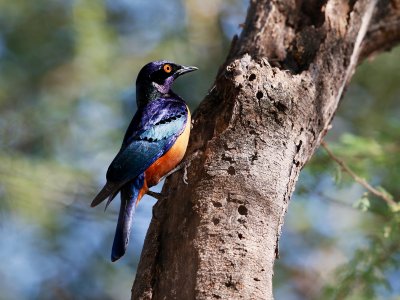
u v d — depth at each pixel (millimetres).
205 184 8844
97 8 18797
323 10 11039
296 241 19797
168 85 11688
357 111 19312
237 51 10945
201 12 19438
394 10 12391
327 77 10422
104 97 19047
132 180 10125
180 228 8695
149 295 8453
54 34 19922
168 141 10195
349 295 13516
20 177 17344
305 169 13695
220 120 9578
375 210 14531
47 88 19641
